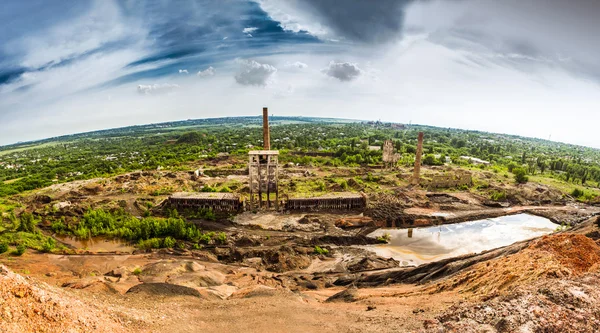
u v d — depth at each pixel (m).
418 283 38.44
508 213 84.06
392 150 137.38
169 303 25.77
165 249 57.00
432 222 76.38
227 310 25.31
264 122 99.25
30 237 58.16
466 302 20.94
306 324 22.97
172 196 82.25
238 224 71.81
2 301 13.49
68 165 182.50
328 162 154.75
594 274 19.61
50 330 14.02
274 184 80.25
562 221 78.25
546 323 14.42
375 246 63.78
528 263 25.00
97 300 22.00
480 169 146.25
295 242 62.62
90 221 66.88
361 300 31.09
